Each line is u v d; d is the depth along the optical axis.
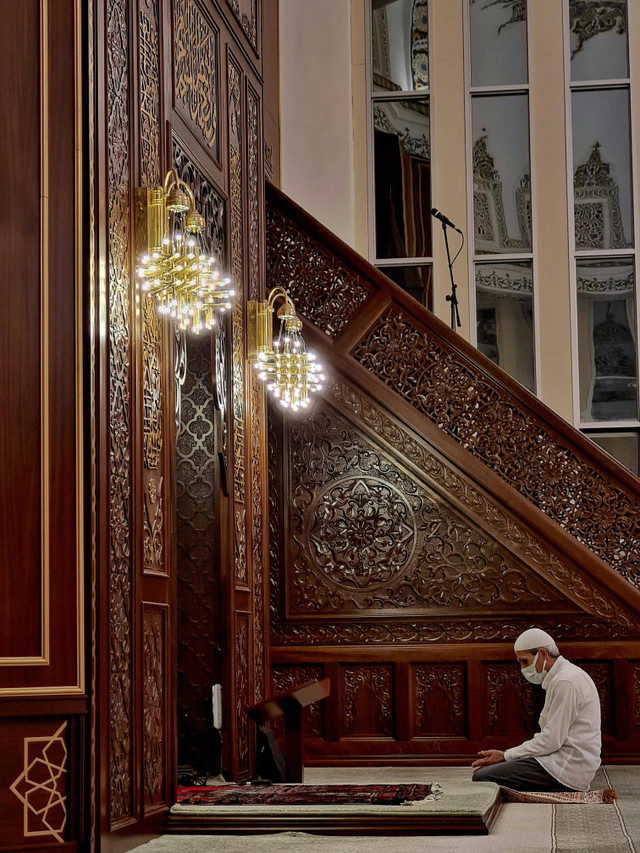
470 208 13.16
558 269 13.04
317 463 8.92
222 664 7.14
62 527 4.78
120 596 5.10
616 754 8.45
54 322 4.87
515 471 8.83
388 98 13.36
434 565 8.77
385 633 8.76
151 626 5.50
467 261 13.12
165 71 6.20
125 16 5.61
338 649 8.70
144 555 5.45
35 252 4.87
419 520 8.82
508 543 8.70
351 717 8.66
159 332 5.85
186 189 5.59
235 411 7.55
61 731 4.68
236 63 7.95
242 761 7.33
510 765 6.69
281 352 8.55
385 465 8.88
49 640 4.69
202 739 7.19
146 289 5.57
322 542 8.87
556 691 6.70
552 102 13.23
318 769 8.34
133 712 5.16
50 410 4.81
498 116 13.36
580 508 8.77
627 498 8.73
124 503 5.21
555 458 8.80
